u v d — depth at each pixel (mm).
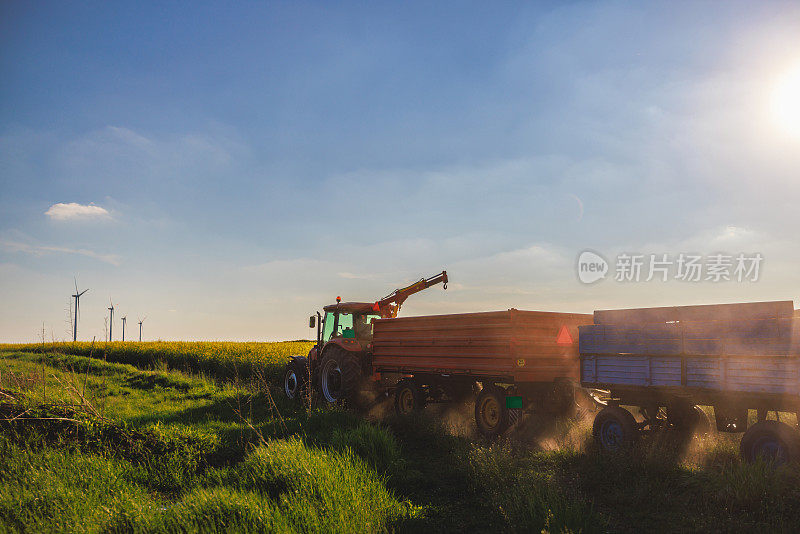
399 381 12328
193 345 31984
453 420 10531
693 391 6770
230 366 21125
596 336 8148
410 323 11688
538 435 9031
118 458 7047
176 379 16750
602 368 8031
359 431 7691
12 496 5258
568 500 5383
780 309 6223
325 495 5129
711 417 9242
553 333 9672
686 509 5242
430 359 11008
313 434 9086
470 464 6777
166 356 25312
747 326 6277
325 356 13625
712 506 5211
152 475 6539
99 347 29812
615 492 5746
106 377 17547
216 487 5324
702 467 6617
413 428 9594
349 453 6867
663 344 7160
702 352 6707
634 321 7633
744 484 5176
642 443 7141
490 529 4969
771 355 6012
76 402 8500
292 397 14203
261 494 5293
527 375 9086
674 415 7969
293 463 5871
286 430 9258
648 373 7324
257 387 16062
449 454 7969
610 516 5145
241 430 9406
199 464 7270
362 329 13859
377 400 12891
